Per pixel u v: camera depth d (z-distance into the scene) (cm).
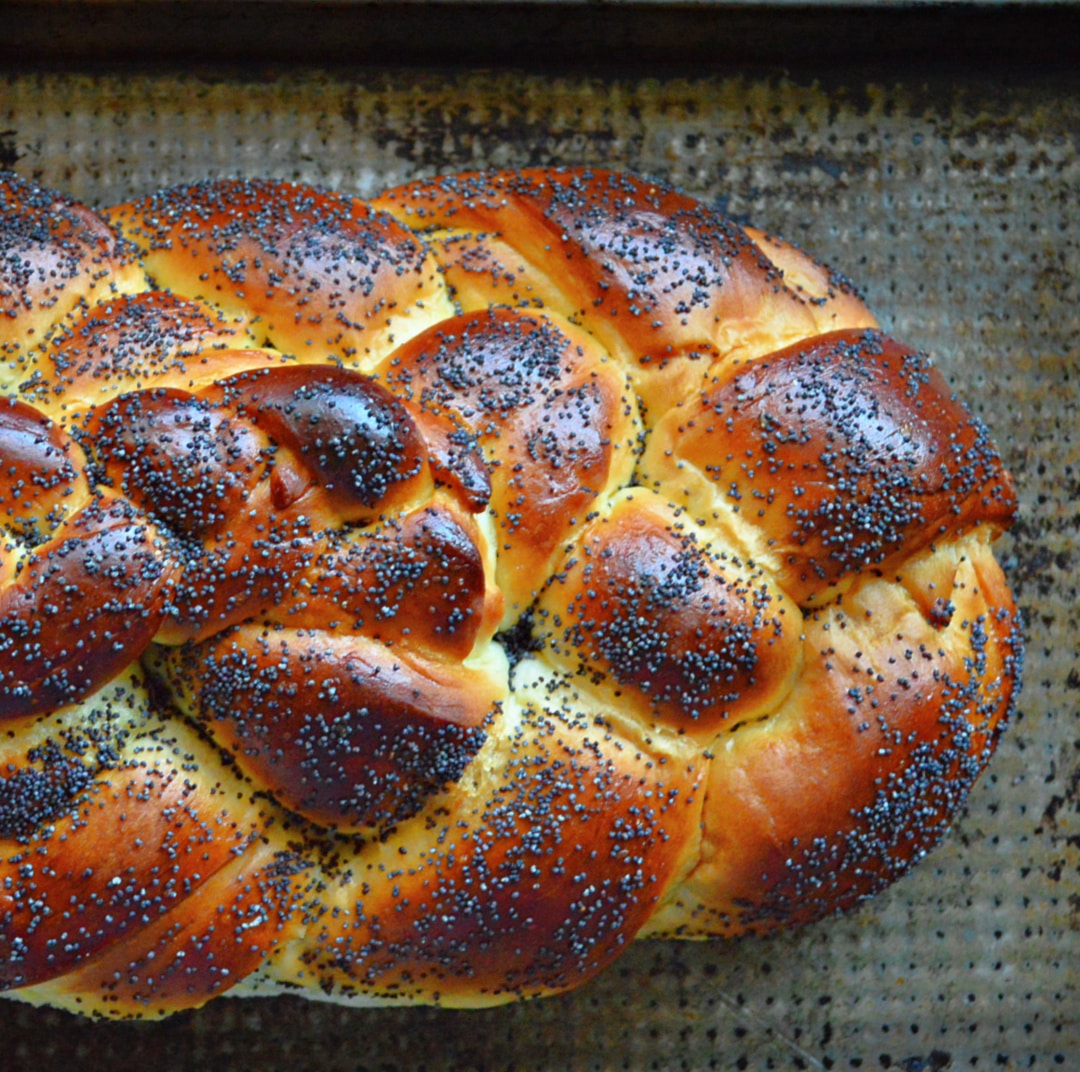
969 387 39
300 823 32
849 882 33
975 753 34
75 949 30
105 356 32
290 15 38
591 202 34
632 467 33
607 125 39
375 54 39
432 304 33
